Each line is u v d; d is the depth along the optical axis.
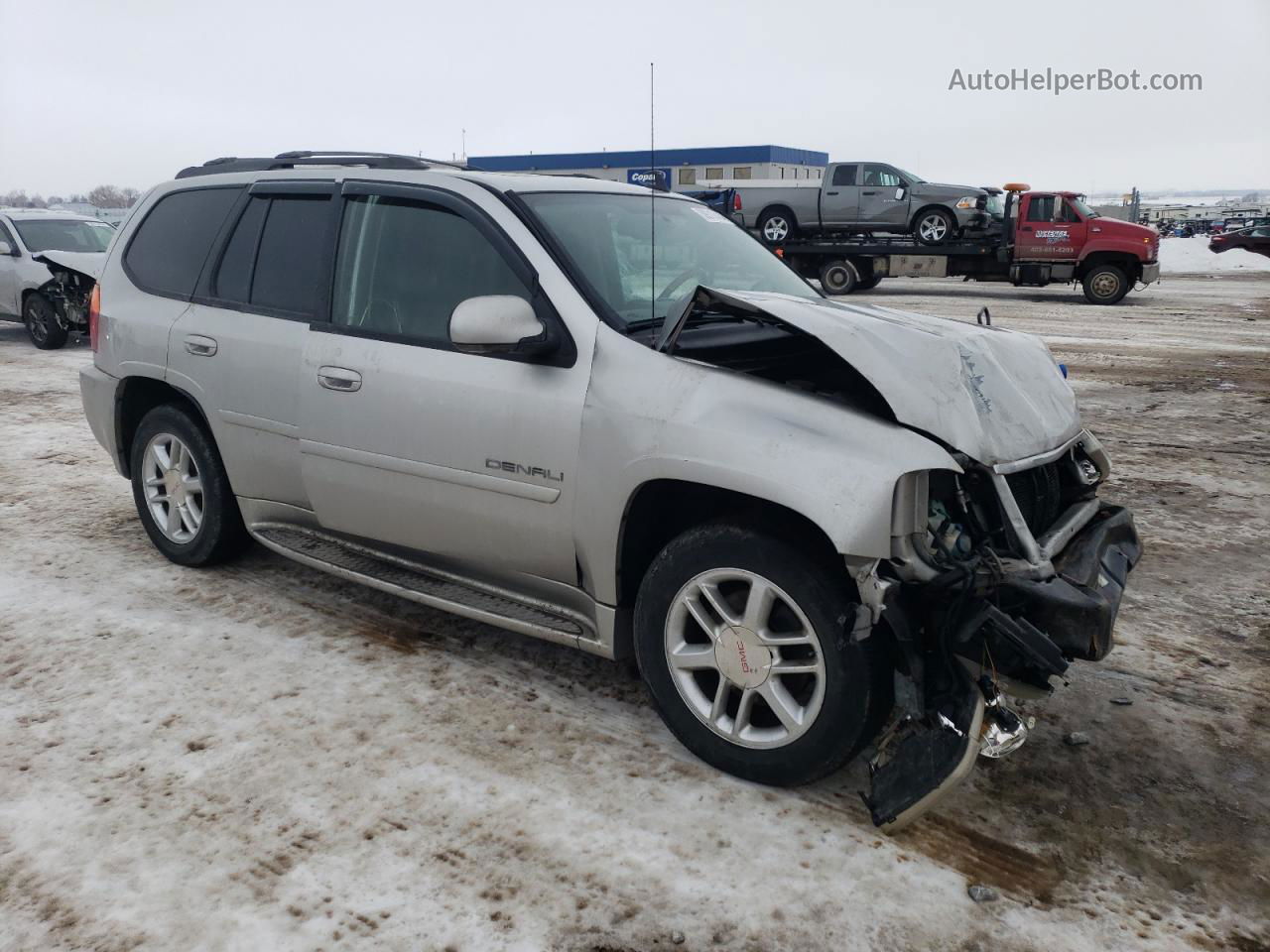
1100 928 2.48
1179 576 4.94
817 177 47.81
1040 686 2.82
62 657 3.87
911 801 2.67
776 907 2.54
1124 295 20.38
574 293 3.32
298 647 4.00
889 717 2.93
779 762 2.95
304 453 3.98
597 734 3.37
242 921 2.47
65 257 12.33
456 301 3.57
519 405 3.32
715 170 43.62
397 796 2.99
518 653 3.99
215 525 4.58
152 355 4.56
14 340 13.91
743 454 2.83
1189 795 3.06
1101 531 3.23
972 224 21.61
